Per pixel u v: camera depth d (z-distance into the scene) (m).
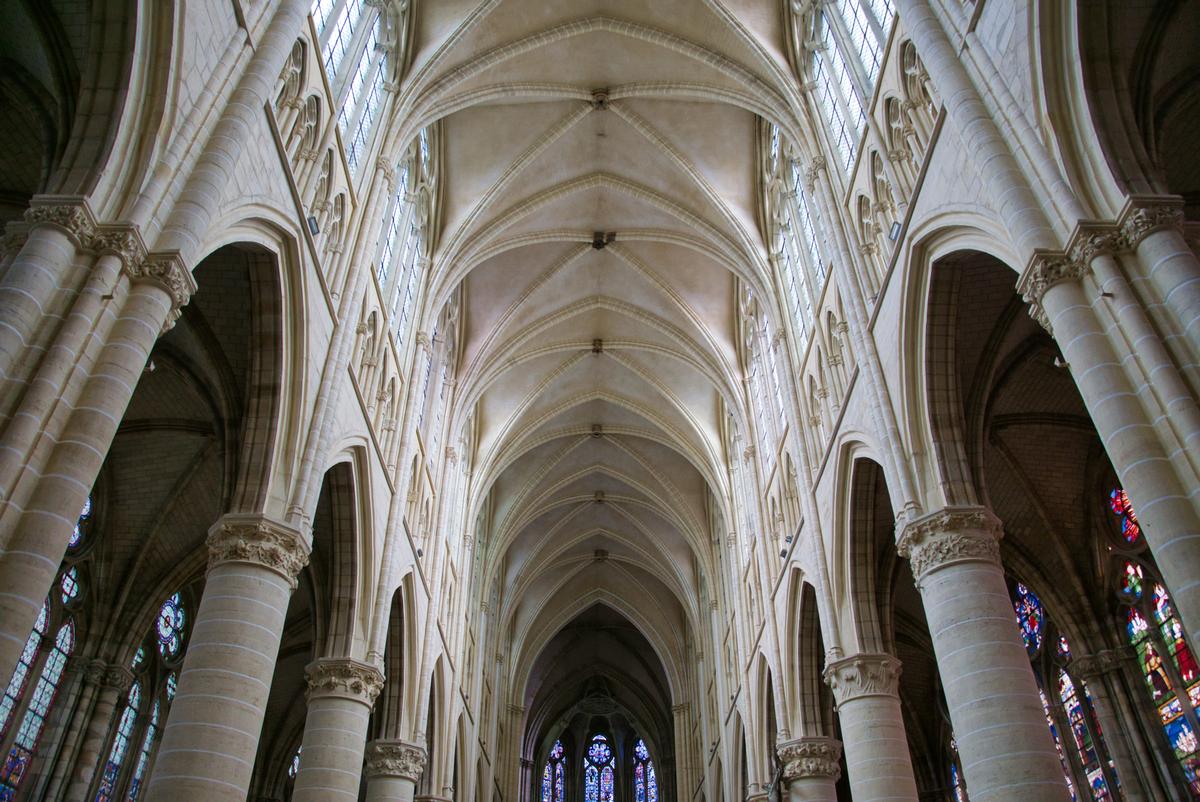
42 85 12.26
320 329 15.06
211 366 15.78
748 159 26.00
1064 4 10.80
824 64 19.97
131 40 9.89
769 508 26.89
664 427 36.12
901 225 14.84
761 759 27.25
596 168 27.22
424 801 25.84
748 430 29.28
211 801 10.72
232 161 10.74
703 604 42.28
